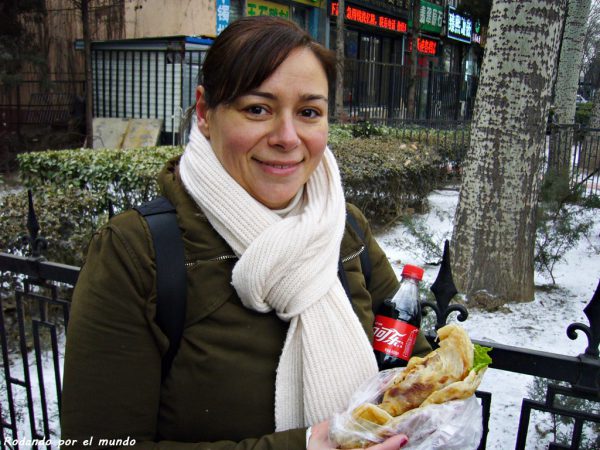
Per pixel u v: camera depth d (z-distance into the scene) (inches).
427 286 181.0
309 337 50.8
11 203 175.5
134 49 451.8
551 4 178.5
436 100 728.3
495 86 187.5
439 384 47.5
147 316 49.6
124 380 49.3
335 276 53.9
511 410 131.1
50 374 144.6
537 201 195.3
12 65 395.9
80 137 445.4
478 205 194.4
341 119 474.9
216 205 50.0
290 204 55.4
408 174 302.8
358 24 717.3
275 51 48.4
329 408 50.7
